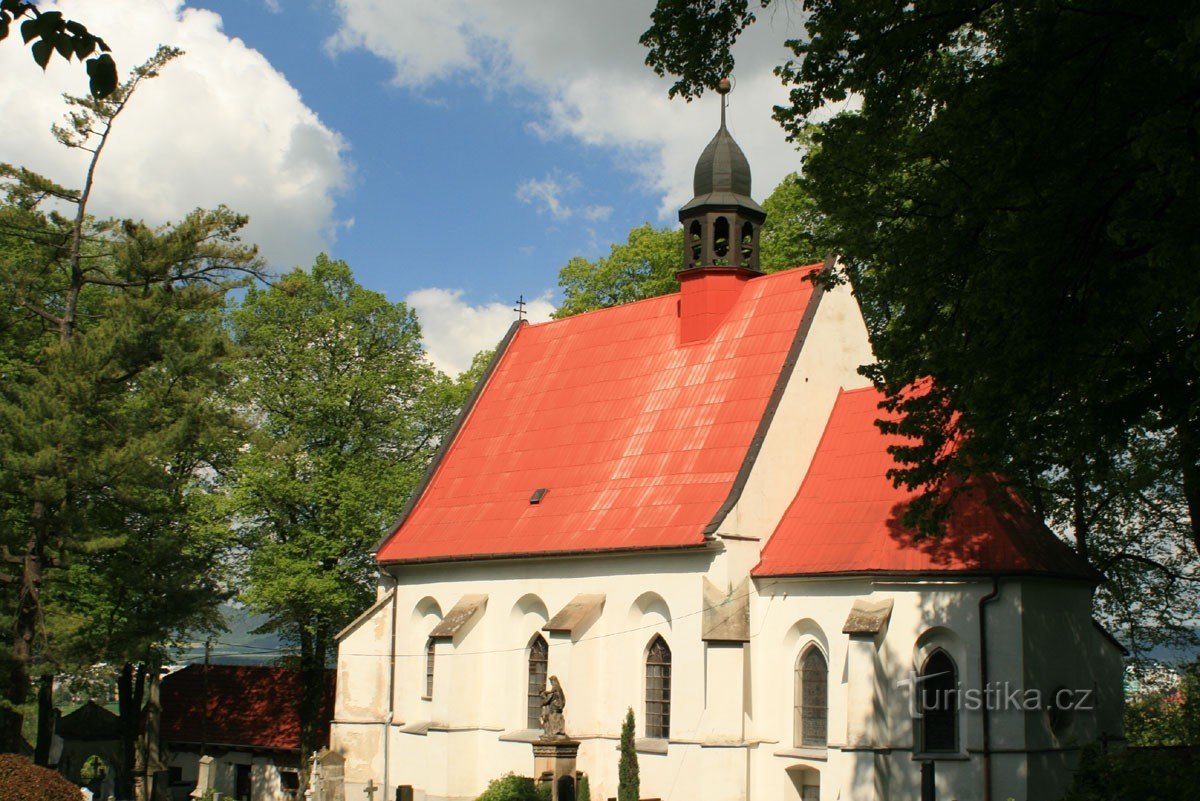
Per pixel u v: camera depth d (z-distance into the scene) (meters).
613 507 40.28
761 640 36.28
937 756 32.00
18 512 42.62
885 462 36.88
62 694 75.94
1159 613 45.25
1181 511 43.31
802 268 42.16
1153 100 18.66
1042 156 19.34
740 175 44.16
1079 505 41.44
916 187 24.53
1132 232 17.89
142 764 52.31
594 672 38.91
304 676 53.28
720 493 37.50
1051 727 32.09
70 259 41.34
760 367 40.34
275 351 55.09
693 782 35.50
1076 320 20.62
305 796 46.69
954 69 23.02
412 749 44.78
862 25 21.80
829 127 24.50
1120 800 19.92
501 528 43.38
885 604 33.38
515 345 51.50
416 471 57.22
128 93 40.34
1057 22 18.70
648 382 43.75
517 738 40.94
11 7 11.03
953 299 23.77
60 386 37.84
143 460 38.00
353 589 54.03
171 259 40.31
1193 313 16.83
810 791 34.97
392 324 57.91
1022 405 21.61
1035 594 32.34
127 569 42.31
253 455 52.81
